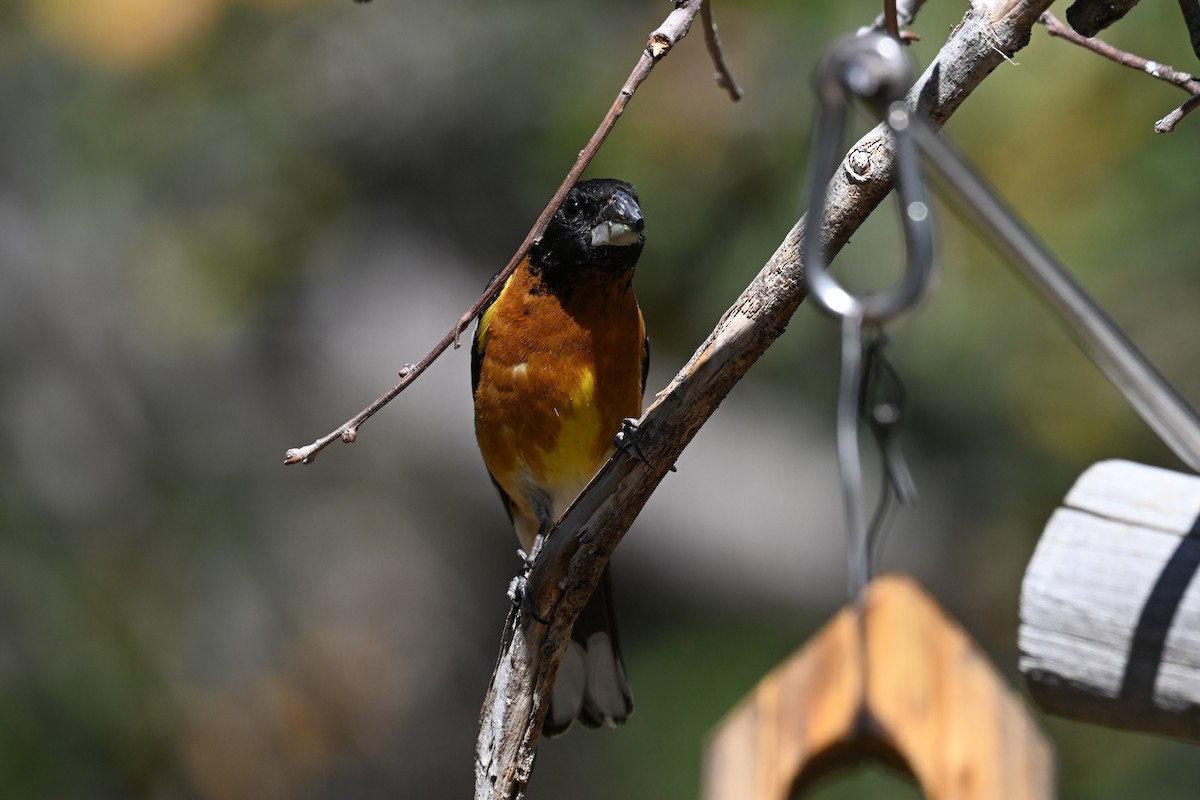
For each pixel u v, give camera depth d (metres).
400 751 14.51
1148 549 5.00
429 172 14.64
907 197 3.29
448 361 15.90
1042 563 5.09
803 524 14.91
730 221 11.09
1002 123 9.70
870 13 10.38
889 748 4.82
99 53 12.34
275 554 14.17
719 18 10.80
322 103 13.67
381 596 14.89
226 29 12.93
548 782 12.87
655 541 14.94
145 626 12.26
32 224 13.54
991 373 10.88
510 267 4.81
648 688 13.04
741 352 4.93
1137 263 9.82
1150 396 3.66
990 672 4.78
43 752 10.97
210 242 13.73
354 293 15.58
